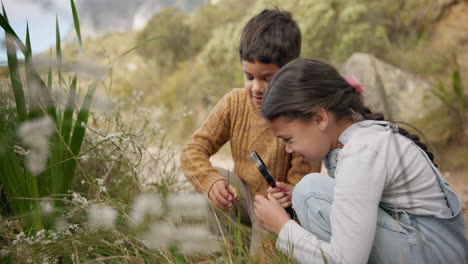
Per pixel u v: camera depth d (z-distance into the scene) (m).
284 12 1.78
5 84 1.59
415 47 4.80
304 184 1.31
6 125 1.54
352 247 1.11
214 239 1.39
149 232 1.38
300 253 1.22
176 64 8.09
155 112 1.97
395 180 1.19
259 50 1.58
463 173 2.86
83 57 1.47
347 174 1.16
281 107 1.24
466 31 4.84
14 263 1.27
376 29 4.58
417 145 1.29
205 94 5.84
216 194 1.61
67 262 1.41
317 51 4.56
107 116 1.80
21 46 1.36
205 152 1.78
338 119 1.26
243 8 7.22
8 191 1.42
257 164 1.54
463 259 1.22
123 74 7.95
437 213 1.20
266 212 1.37
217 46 5.39
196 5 8.45
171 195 1.62
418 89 3.69
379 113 1.34
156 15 8.32
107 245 1.40
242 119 1.77
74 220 1.50
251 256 1.34
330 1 4.72
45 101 1.43
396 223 1.16
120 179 1.79
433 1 5.25
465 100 3.46
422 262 1.17
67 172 1.50
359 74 3.89
